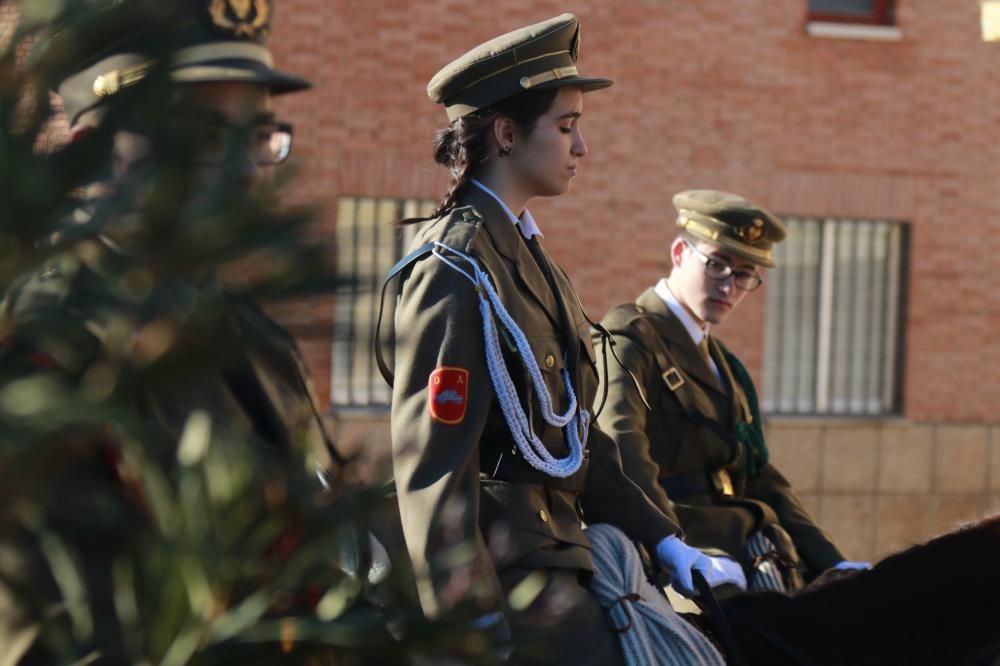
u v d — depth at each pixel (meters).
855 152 14.74
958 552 4.67
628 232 14.01
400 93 13.05
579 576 4.41
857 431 14.84
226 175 0.99
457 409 4.11
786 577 6.17
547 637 1.53
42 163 0.99
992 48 15.06
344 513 1.19
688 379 6.33
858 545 14.88
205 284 1.00
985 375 15.25
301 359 1.03
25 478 1.05
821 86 14.59
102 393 1.03
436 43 13.18
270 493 1.17
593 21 13.84
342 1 12.88
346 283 1.00
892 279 15.27
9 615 1.22
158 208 0.98
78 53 1.00
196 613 1.10
